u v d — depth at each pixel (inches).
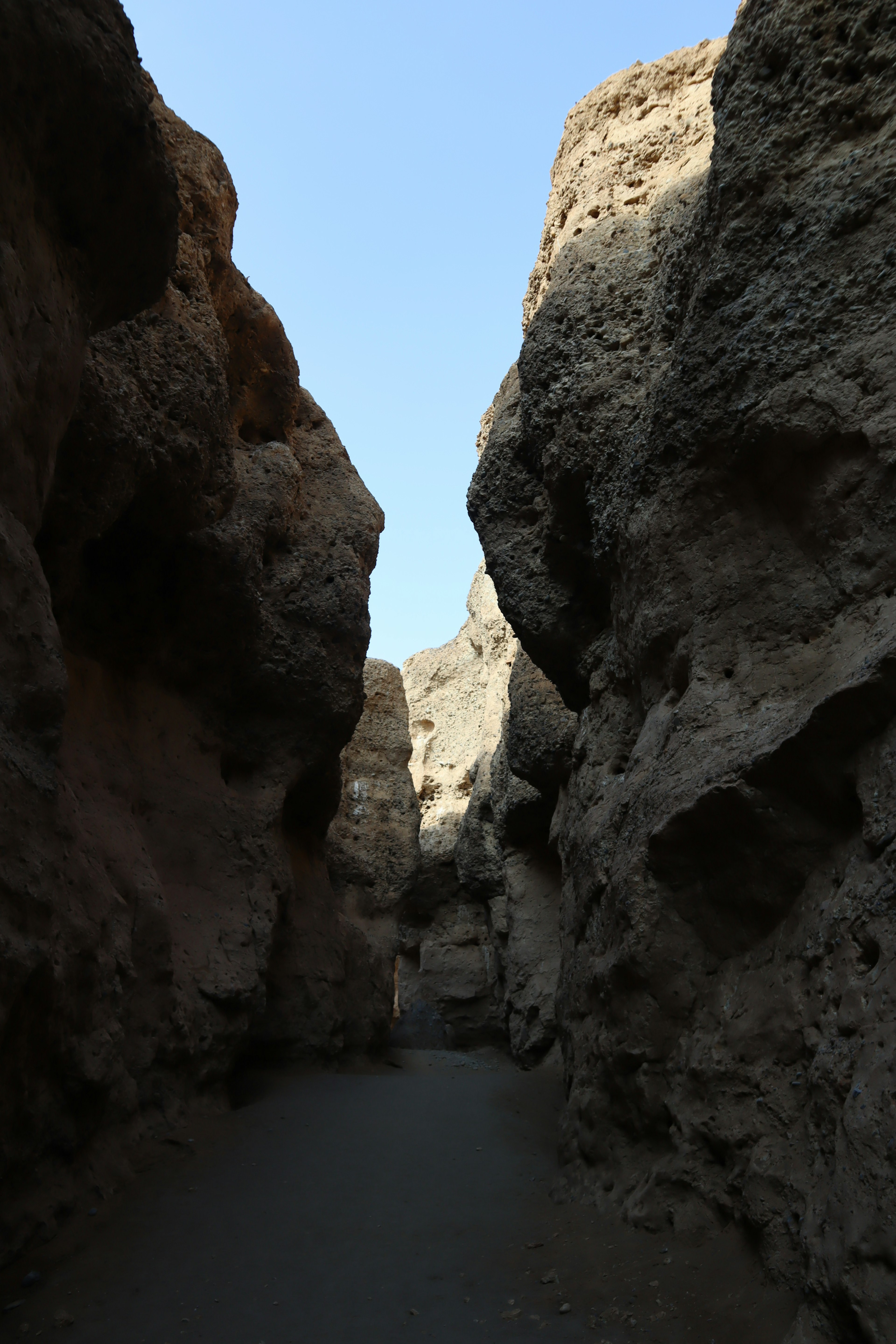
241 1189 196.1
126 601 291.1
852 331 167.3
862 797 138.8
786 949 152.5
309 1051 353.7
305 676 357.4
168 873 287.9
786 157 184.9
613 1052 183.0
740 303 187.0
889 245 165.8
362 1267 158.1
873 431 158.4
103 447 227.0
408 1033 732.0
